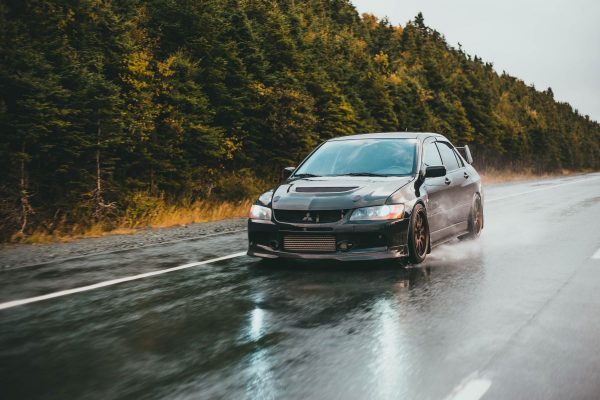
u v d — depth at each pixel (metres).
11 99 12.45
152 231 11.78
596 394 3.02
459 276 6.23
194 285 6.01
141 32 18.11
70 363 3.61
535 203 16.41
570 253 7.67
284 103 22.84
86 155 14.21
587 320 4.44
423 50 90.06
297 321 4.54
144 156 16.16
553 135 96.31
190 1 19.67
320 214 6.52
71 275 6.70
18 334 4.28
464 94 61.00
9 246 10.17
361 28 91.69
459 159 9.32
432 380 3.24
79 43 14.94
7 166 12.43
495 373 3.34
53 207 13.48
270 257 6.73
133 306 5.14
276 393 3.07
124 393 3.10
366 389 3.12
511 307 4.86
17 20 13.00
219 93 20.14
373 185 6.83
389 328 4.29
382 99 36.94
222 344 3.96
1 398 3.05
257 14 27.12
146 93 16.17
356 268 6.81
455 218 8.33
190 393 3.09
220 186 19.30
